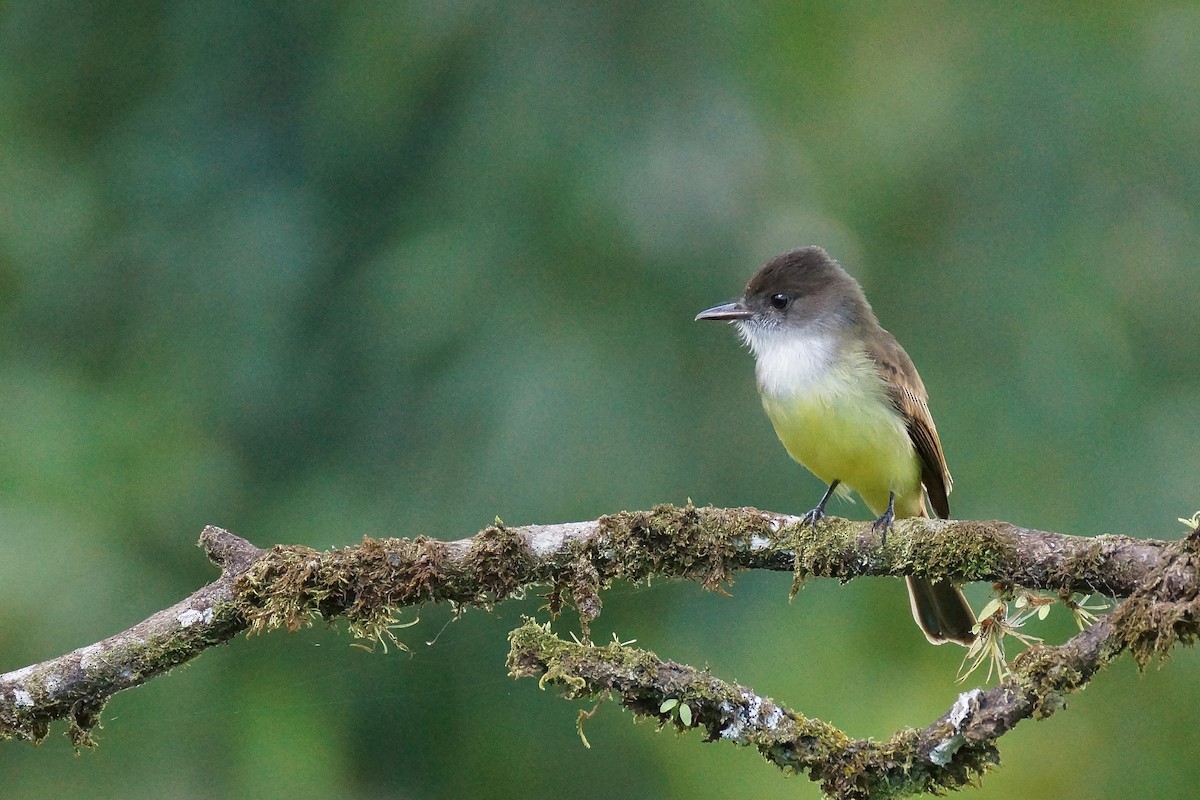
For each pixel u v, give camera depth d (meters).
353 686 11.95
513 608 12.13
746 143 11.80
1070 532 11.53
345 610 6.88
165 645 6.77
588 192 11.62
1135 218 12.62
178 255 12.84
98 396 12.54
